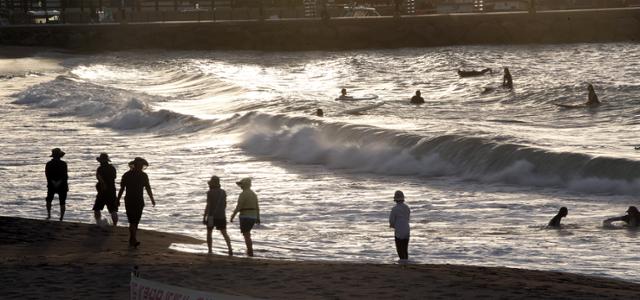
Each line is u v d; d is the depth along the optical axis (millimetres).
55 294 39188
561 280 46938
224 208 54750
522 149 89062
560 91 159250
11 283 41438
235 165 102000
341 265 48594
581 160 83875
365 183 88688
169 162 104250
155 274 44125
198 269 45781
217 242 60125
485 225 67938
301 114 126938
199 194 83062
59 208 75438
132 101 152625
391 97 169625
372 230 66688
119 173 95875
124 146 118188
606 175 81125
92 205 77250
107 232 59844
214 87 185500
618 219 66000
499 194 80562
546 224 67438
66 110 160125
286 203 78750
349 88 190125
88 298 38406
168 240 58625
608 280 48312
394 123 116312
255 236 63875
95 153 111125
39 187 86438
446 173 91875
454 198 79438
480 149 92188
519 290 42094
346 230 66750
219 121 129625
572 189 81000
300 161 103625
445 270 47719
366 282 43219
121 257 49625
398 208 54875
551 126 122500
